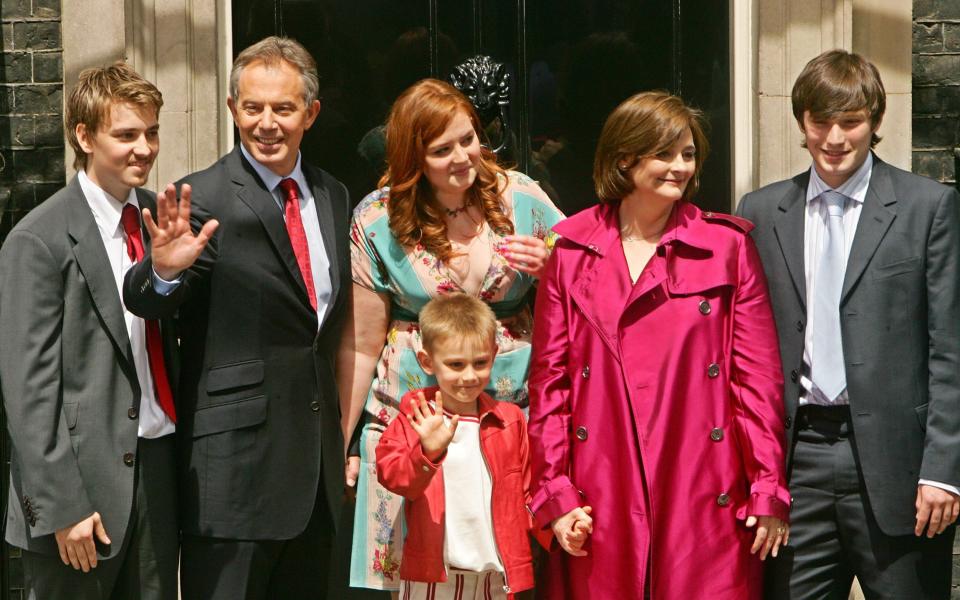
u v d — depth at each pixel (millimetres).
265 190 4105
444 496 4031
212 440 3994
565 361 3947
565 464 3889
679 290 3859
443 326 3982
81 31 5312
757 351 3869
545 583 4023
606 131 3957
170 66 5383
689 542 3766
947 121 5555
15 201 5496
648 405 3809
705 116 5738
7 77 5465
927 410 3967
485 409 4117
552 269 4000
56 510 3715
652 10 5738
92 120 3861
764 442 3803
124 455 3842
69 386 3809
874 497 3941
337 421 4219
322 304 4207
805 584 4066
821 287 4090
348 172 5730
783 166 5477
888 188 4059
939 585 4055
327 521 4195
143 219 3977
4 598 5520
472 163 4215
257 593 4086
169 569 3967
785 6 5434
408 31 5719
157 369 3996
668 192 3852
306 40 5707
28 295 3758
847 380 3969
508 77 5742
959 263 3986
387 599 5332
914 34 5539
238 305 4020
